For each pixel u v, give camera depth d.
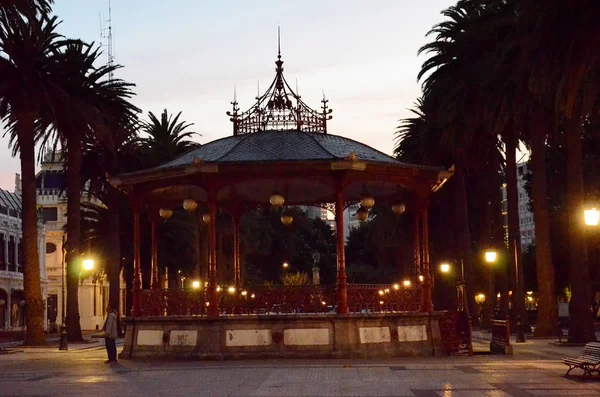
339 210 29.33
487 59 40.94
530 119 42.84
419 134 58.06
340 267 29.14
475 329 58.34
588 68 29.30
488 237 59.81
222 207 36.12
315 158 29.12
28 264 46.03
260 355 28.45
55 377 24.23
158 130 62.03
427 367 24.91
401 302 30.25
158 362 28.69
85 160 56.25
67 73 46.81
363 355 28.41
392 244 78.81
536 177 42.94
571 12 28.30
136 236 31.38
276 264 112.12
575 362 21.59
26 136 44.97
